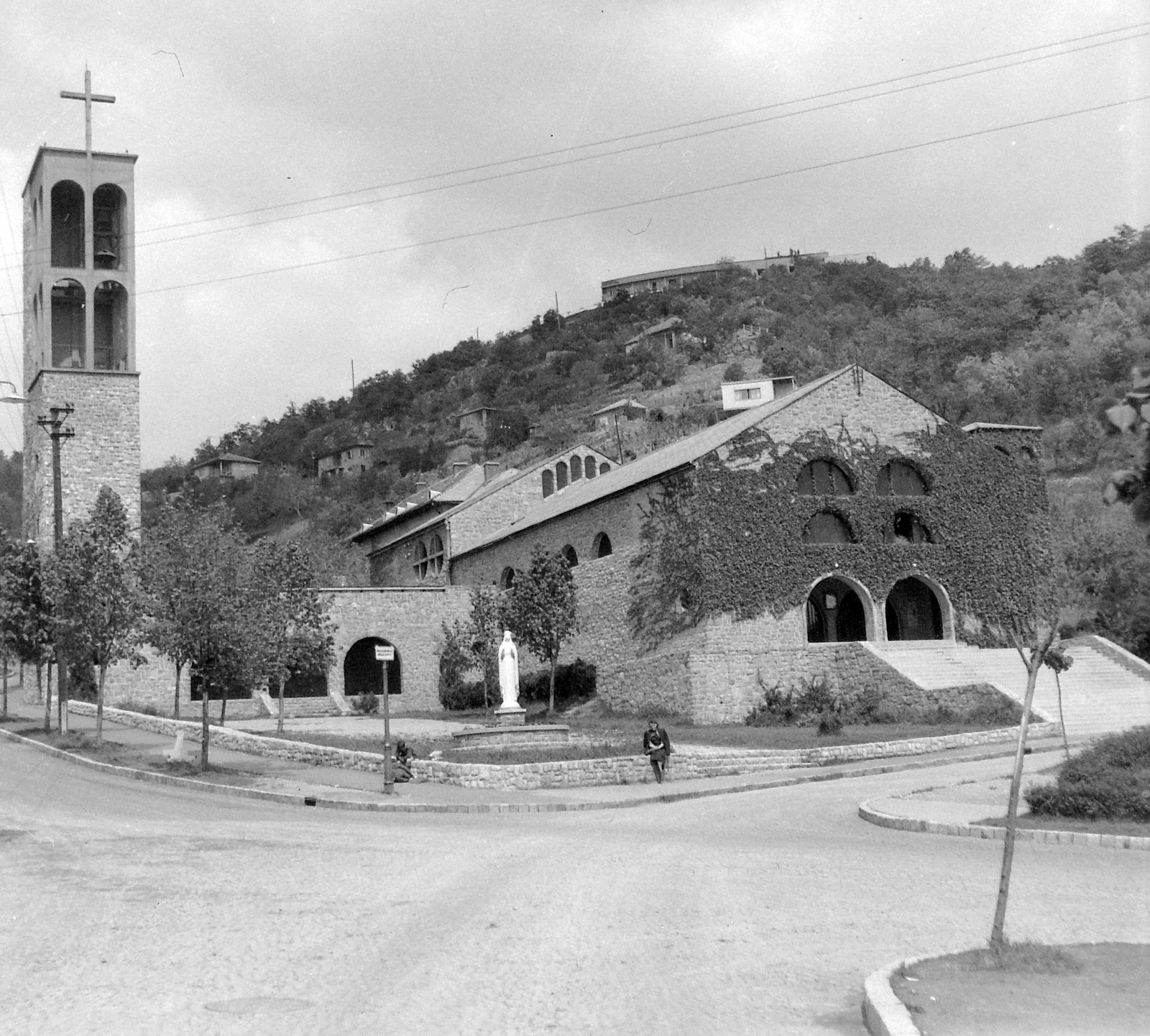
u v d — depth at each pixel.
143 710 54.25
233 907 14.84
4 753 39.53
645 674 53.66
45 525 61.88
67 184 67.69
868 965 11.64
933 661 50.72
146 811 27.14
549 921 13.92
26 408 69.38
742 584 51.31
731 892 15.83
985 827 21.77
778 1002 10.28
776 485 52.66
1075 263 132.25
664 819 26.11
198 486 156.88
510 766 32.56
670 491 52.88
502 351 181.75
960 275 156.88
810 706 49.53
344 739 40.59
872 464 54.56
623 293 194.75
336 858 19.47
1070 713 44.66
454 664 62.75
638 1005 10.24
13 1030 9.52
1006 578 55.69
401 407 178.25
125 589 40.88
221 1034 9.38
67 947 12.57
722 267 198.12
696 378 148.00
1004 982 9.99
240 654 35.38
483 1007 10.23
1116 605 49.84
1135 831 20.67
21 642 46.19
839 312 161.75
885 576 53.81
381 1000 10.43
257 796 30.81
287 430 180.25
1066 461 70.06
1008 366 103.31
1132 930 13.12
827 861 18.77
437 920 14.04
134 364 64.75
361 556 94.38
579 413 150.50
